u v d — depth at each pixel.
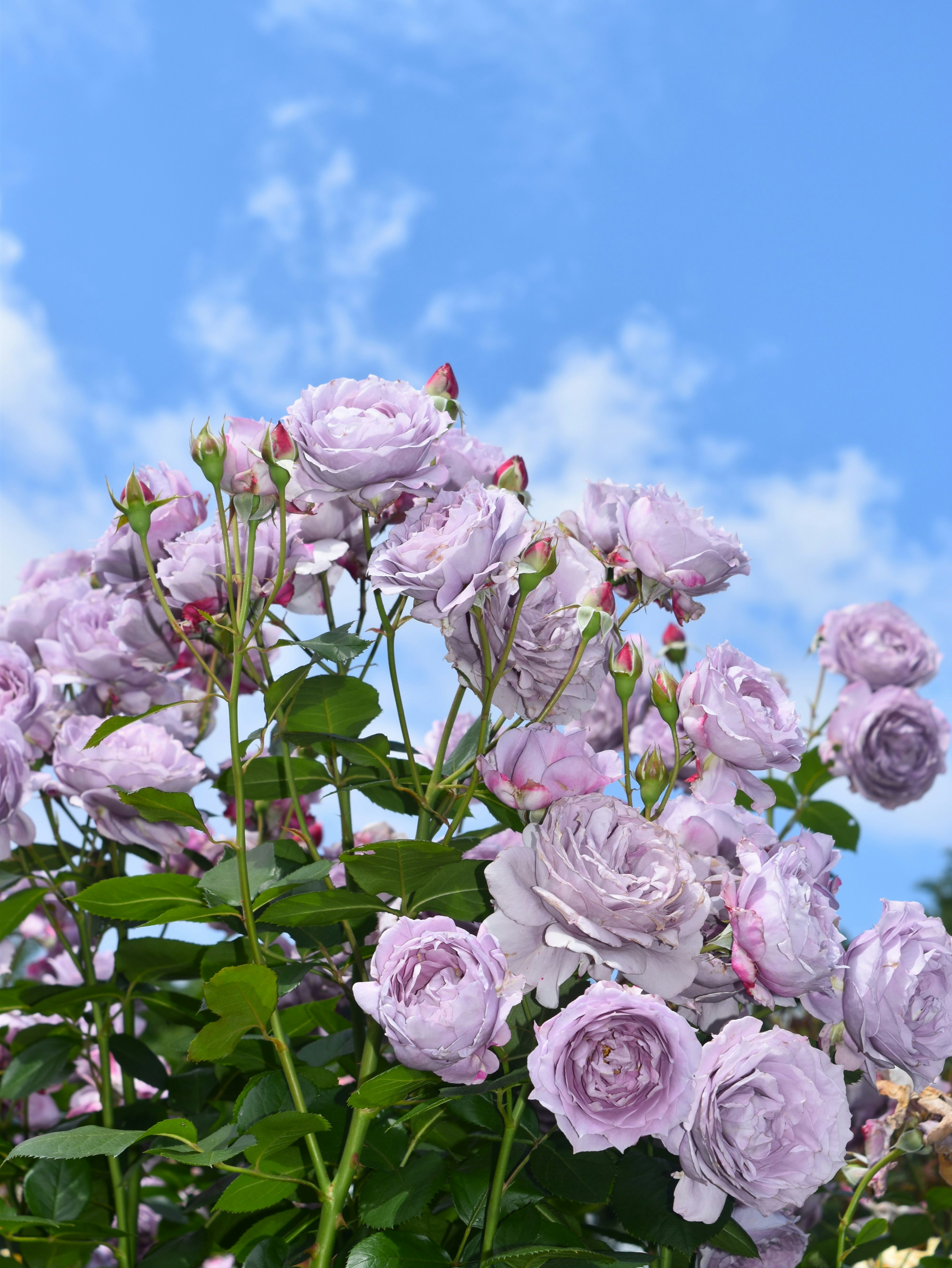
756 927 0.61
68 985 0.91
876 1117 0.86
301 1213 0.72
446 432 0.70
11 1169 0.81
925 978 0.66
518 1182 0.66
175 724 0.87
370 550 0.68
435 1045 0.57
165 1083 0.80
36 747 0.85
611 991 0.58
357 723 0.72
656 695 0.66
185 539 0.74
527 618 0.64
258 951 0.64
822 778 1.09
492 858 0.79
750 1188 0.60
